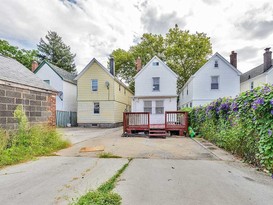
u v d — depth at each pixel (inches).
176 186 123.8
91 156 215.9
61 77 763.4
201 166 172.7
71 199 104.1
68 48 1555.1
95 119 717.9
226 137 248.4
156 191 115.5
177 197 106.9
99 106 719.7
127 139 368.2
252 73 831.1
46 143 247.1
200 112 389.1
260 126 161.5
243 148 197.8
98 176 144.0
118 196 105.0
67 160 196.2
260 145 159.2
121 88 848.9
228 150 243.4
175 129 426.6
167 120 465.7
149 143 315.6
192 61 1103.6
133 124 438.9
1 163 172.9
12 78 225.3
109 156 214.4
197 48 1079.6
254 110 168.1
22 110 234.4
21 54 1183.6
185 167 169.8
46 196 108.6
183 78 1135.0
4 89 211.2
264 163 155.6
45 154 225.1
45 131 253.1
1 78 203.0
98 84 722.2
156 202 100.7
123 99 885.8
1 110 206.1
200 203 99.5
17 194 111.7
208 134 335.6
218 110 284.2
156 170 160.6
